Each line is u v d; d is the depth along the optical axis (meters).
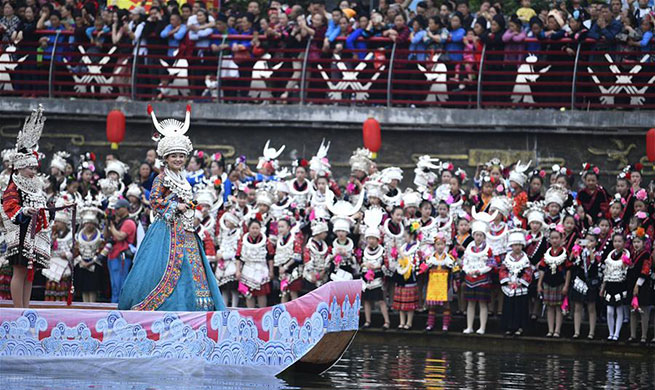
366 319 29.27
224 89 37.84
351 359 22.41
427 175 32.31
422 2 37.38
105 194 31.31
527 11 37.91
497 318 28.94
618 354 26.69
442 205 29.53
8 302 20.94
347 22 36.94
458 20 36.38
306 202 31.84
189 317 16.59
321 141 38.00
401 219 29.58
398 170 31.06
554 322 28.25
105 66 39.16
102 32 38.88
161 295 17.08
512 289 27.61
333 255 28.94
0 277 29.30
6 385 14.65
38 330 16.45
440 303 28.30
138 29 38.75
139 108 38.44
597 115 35.09
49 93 38.94
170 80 38.94
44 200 19.22
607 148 35.47
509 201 28.64
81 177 32.09
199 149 38.69
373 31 36.78
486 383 18.42
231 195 31.73
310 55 37.53
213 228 30.45
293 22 37.97
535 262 27.81
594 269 27.34
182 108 38.25
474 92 35.97
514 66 36.72
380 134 36.19
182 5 39.06
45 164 39.16
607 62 34.09
